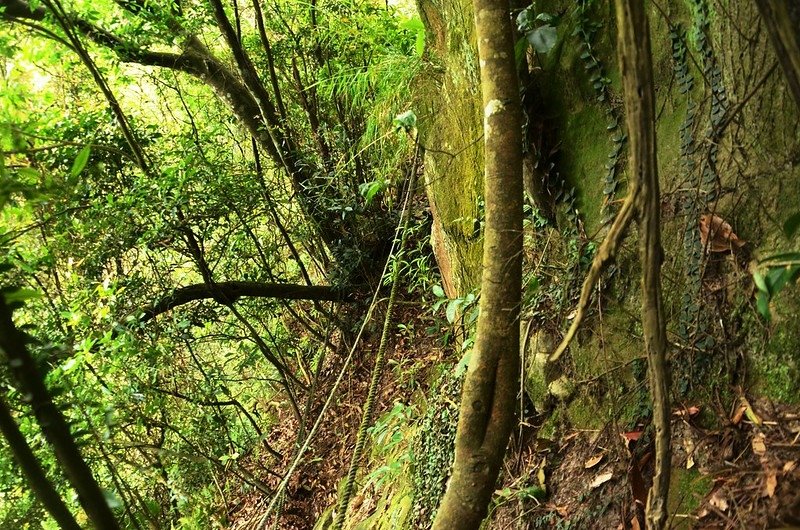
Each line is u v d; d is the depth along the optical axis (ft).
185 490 20.25
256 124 21.34
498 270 6.43
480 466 6.15
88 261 16.34
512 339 6.33
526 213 10.49
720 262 7.20
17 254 10.79
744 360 6.86
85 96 19.36
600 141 8.80
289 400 23.30
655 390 4.68
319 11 20.67
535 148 9.52
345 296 22.48
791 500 5.75
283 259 23.70
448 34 11.84
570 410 9.25
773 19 4.16
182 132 20.72
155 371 17.21
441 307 16.34
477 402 6.28
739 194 7.00
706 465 6.84
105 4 18.26
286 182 22.79
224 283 19.60
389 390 18.78
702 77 7.43
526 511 9.19
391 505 13.71
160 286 18.35
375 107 15.49
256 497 21.79
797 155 6.37
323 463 20.26
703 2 7.18
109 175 17.47
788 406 6.34
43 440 11.34
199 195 18.16
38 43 15.97
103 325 15.92
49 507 4.05
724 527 6.23
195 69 20.36
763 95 6.58
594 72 8.61
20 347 3.79
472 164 11.96
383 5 22.15
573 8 8.73
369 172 21.24
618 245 4.48
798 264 4.70
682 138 7.73
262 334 23.65
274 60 22.27
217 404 20.56
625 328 8.43
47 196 4.74
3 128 4.89
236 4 20.25
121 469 17.11
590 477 8.44
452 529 6.10
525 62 9.23
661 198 7.97
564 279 9.42
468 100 11.62
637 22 4.15
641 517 7.38
